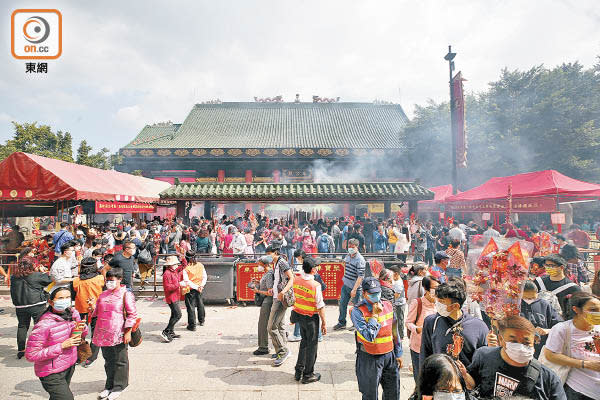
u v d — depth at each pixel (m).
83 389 4.39
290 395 4.25
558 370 2.99
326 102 46.44
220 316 7.66
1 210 13.45
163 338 6.08
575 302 2.88
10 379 4.65
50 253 8.55
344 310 6.73
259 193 14.31
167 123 43.16
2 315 7.59
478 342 2.70
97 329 4.11
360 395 4.25
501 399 2.05
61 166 10.97
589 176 22.31
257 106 45.81
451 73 16.72
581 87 24.12
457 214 22.83
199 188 14.72
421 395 1.93
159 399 4.15
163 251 12.06
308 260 4.64
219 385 4.50
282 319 5.25
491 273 2.63
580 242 10.53
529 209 12.33
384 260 8.84
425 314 3.83
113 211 15.12
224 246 11.69
